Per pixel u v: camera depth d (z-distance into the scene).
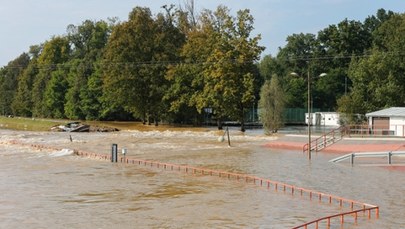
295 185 38.06
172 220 26.78
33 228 25.23
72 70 142.12
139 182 39.59
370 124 75.12
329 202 31.45
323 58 159.62
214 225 25.62
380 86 95.81
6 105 188.00
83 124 109.94
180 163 52.31
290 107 154.00
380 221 26.33
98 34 159.00
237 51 100.75
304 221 26.44
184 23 132.00
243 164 51.34
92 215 28.02
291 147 68.31
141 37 112.62
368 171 45.62
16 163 52.00
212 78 100.81
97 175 43.44
